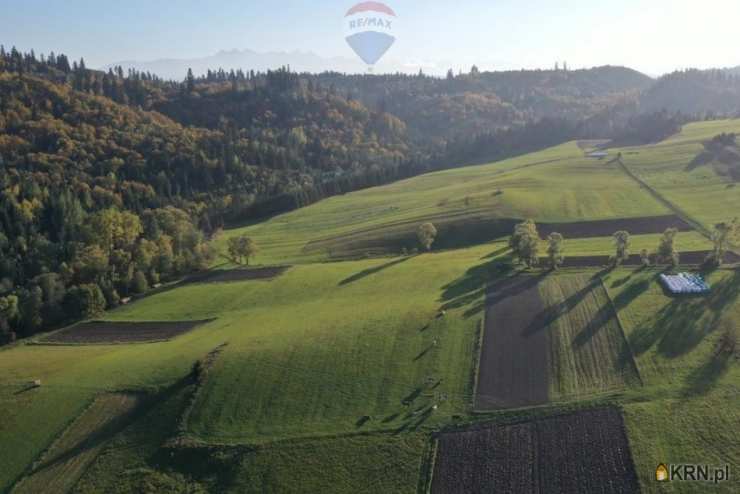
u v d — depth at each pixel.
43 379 70.88
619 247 85.94
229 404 60.06
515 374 59.38
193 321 90.19
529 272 87.56
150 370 69.25
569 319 69.50
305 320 79.56
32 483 53.22
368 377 61.69
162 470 52.81
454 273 92.25
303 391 60.59
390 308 78.81
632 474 43.97
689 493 41.28
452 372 60.91
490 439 50.16
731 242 88.50
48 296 98.19
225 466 51.88
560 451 47.56
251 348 70.38
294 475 49.44
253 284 103.75
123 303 103.31
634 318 67.38
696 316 65.94
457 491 45.22
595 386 55.56
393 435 52.31
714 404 50.06
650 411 50.25
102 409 62.94
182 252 121.12
